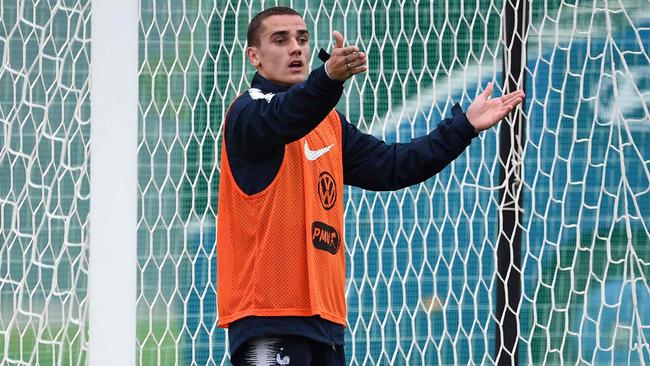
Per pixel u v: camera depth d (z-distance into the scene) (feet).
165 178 62.23
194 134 62.44
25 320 61.52
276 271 42.75
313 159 44.09
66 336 61.72
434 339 62.90
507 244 63.16
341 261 44.73
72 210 61.98
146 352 61.87
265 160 43.24
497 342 63.05
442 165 45.55
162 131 62.34
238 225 43.39
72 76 62.39
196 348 62.18
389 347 62.80
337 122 45.80
